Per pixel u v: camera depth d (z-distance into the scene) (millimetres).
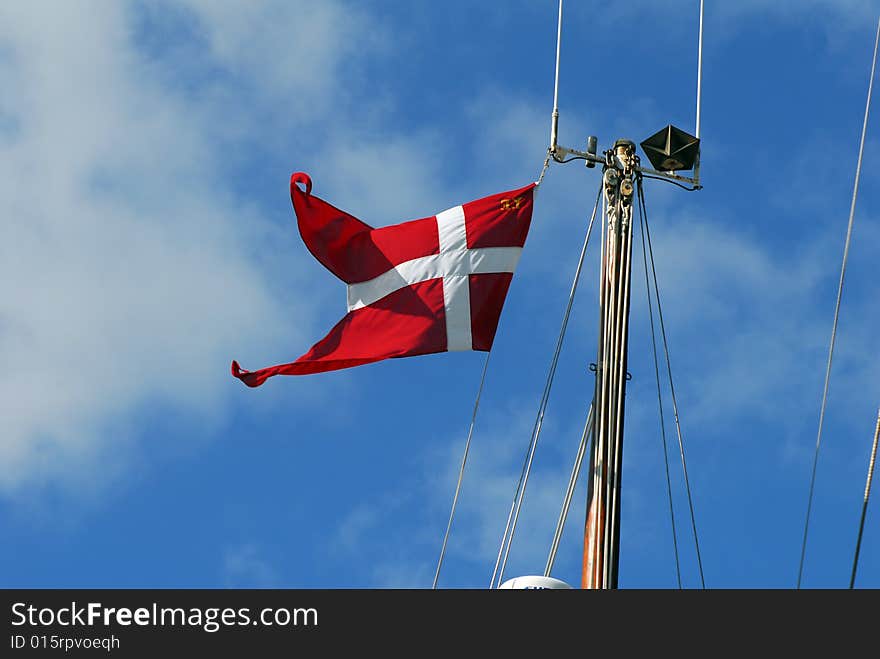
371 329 53562
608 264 47750
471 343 52844
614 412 45219
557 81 50656
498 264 53562
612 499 44062
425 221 54688
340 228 54875
